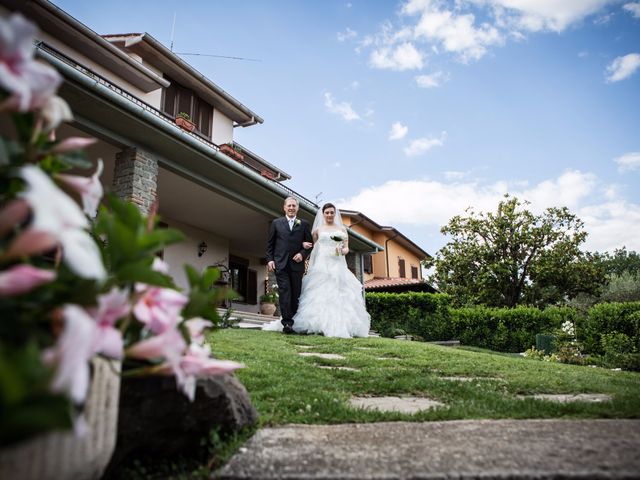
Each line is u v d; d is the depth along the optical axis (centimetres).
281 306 709
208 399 147
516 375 370
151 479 135
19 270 65
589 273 2334
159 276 89
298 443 155
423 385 298
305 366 370
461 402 243
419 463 130
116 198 99
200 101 1302
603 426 174
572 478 118
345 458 137
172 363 100
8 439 52
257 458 139
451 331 1536
